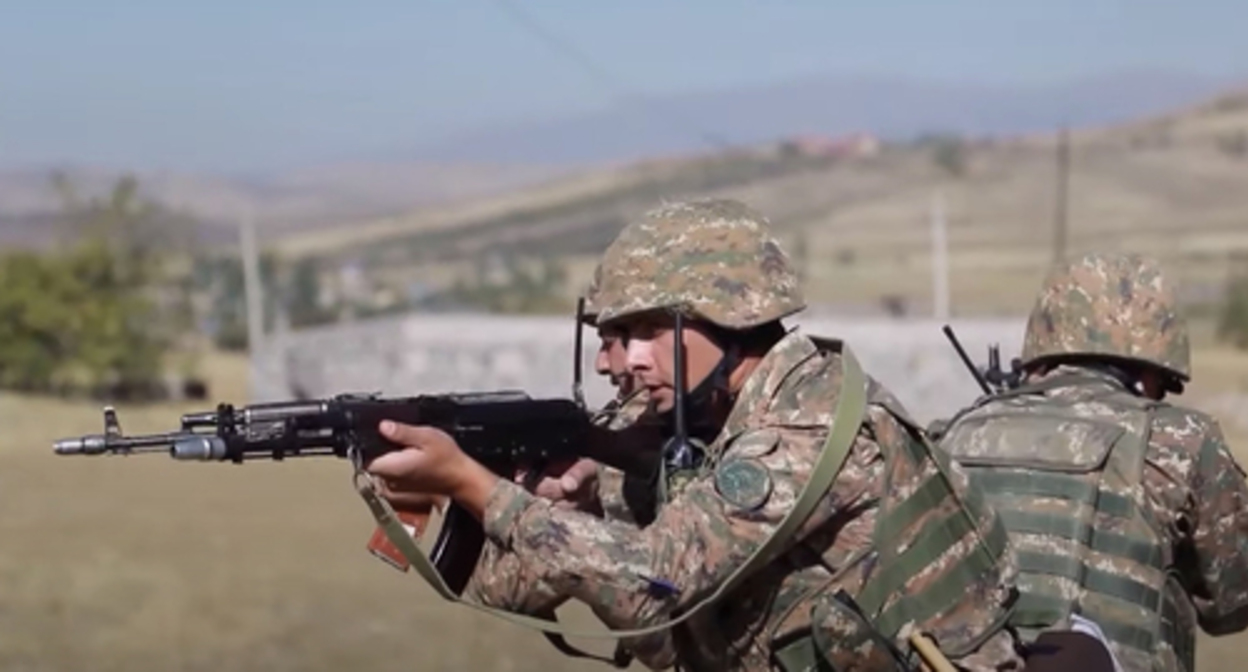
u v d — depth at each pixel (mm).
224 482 22469
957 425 6094
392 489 4602
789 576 4668
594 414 5066
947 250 137625
